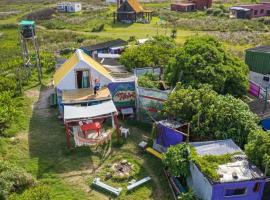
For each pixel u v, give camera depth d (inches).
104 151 1000.9
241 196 743.7
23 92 1417.3
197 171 776.9
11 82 1418.6
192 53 1194.6
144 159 965.2
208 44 1209.4
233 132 906.1
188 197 760.3
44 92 1435.8
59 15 4138.8
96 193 833.5
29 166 928.3
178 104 1002.1
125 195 826.8
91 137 1040.2
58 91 1202.0
